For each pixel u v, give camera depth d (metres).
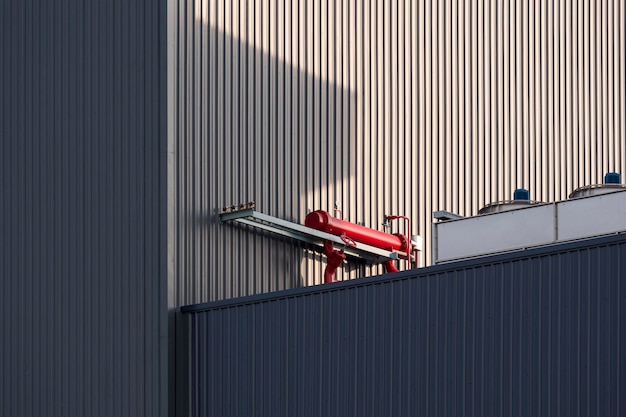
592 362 75.44
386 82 110.06
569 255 77.19
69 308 98.12
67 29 101.88
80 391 96.44
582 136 124.44
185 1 97.06
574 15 125.75
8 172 103.62
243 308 90.88
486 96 117.25
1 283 102.62
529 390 77.31
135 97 96.62
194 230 95.25
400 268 108.81
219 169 97.44
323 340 86.50
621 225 82.50
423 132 112.06
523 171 118.81
